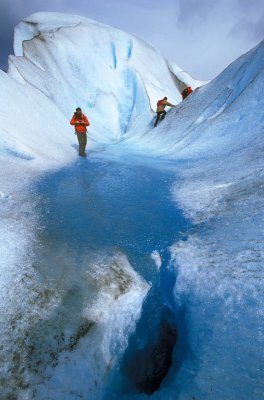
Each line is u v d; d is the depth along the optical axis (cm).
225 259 275
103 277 310
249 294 219
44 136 941
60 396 202
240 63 974
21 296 263
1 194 474
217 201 440
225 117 832
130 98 1845
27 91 1161
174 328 256
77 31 1886
